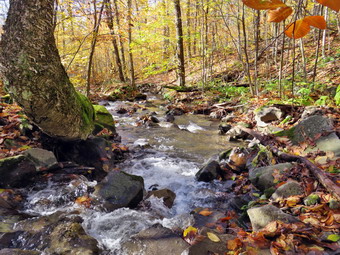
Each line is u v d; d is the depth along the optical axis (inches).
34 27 114.2
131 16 358.0
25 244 86.5
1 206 106.3
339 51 406.0
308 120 167.3
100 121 237.0
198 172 164.2
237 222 102.0
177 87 502.3
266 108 253.6
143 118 320.8
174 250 81.0
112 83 673.0
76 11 286.0
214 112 346.0
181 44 500.1
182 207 132.6
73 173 145.9
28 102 119.1
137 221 107.5
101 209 116.6
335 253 69.7
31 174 128.0
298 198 102.7
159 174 169.9
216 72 578.6
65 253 82.1
